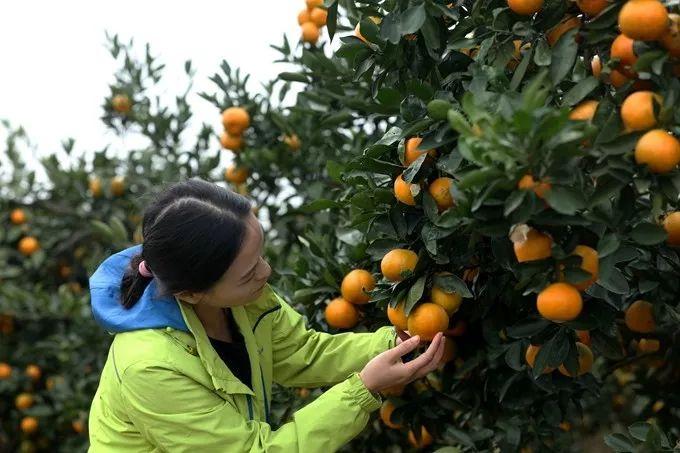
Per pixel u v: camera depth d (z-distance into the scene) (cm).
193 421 186
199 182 190
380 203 198
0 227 462
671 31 154
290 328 225
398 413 238
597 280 166
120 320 194
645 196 204
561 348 185
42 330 460
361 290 221
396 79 207
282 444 186
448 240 190
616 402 418
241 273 185
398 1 193
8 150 467
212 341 208
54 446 466
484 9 192
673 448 188
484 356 225
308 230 284
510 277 199
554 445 254
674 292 218
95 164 449
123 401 189
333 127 317
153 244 180
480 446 245
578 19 176
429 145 171
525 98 143
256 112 351
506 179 147
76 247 489
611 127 157
